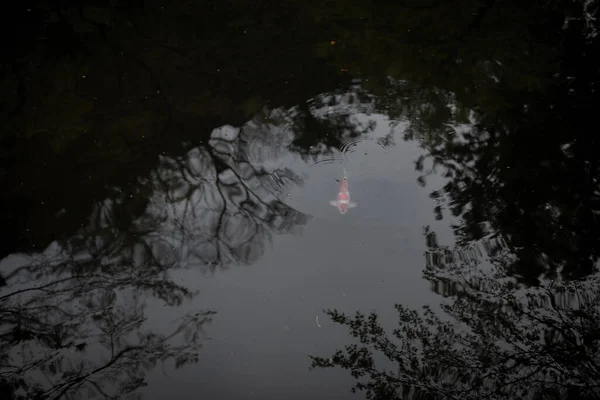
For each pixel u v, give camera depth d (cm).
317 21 803
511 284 472
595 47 748
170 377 416
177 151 609
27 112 636
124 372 417
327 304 472
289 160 610
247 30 786
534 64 725
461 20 807
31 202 538
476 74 712
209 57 737
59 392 400
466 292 471
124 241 519
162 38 767
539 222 523
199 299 477
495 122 642
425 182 579
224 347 440
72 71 700
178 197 564
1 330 441
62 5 819
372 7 830
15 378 409
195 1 838
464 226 530
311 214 554
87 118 635
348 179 585
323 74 714
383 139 632
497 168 585
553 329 432
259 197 571
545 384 393
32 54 725
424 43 764
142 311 464
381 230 533
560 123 632
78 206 541
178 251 516
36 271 486
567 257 489
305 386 410
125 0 834
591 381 393
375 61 734
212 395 404
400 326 450
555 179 564
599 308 444
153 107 657
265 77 709
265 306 473
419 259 504
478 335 435
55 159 584
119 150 601
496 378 401
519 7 831
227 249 521
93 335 443
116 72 704
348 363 425
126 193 561
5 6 806
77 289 475
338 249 519
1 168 568
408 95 688
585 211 529
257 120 653
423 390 399
